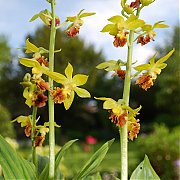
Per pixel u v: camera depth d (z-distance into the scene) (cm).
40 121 3269
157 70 354
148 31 356
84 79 363
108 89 3981
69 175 956
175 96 3344
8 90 3844
